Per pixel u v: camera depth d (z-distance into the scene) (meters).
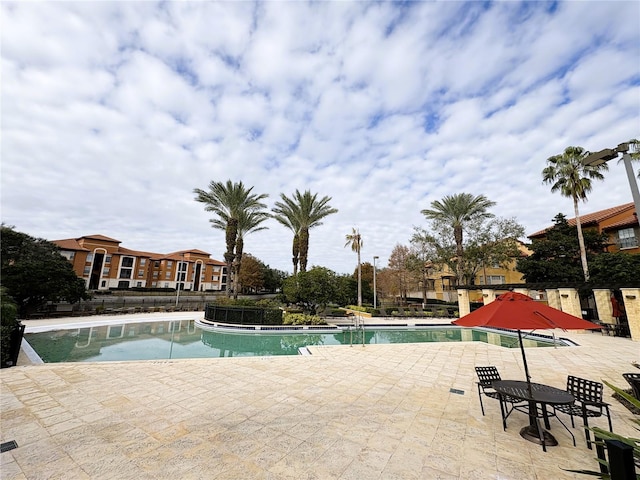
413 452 3.75
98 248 49.28
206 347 13.33
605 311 15.99
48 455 3.59
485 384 5.16
